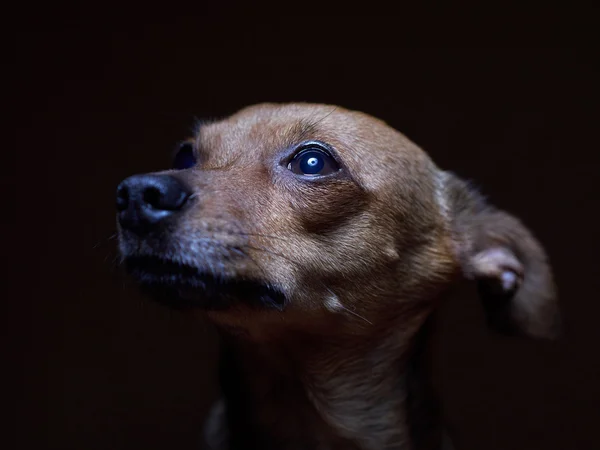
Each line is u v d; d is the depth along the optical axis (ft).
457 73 2.10
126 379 2.07
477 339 2.02
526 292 1.14
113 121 2.16
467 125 2.08
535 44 2.06
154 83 2.16
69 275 2.13
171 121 2.15
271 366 1.07
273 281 0.93
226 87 2.15
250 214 0.94
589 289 1.97
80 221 2.15
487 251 1.14
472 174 2.06
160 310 1.92
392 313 1.07
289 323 0.99
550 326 1.15
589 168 2.01
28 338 2.10
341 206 0.99
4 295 2.12
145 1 2.16
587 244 1.98
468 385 2.01
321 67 2.14
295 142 1.02
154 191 0.87
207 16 2.15
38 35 2.18
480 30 2.09
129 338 2.10
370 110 2.12
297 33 2.15
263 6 2.15
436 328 1.17
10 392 2.06
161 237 0.88
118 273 1.00
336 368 1.07
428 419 1.15
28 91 2.17
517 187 2.03
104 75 2.17
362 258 1.01
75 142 2.17
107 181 2.15
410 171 1.10
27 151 2.17
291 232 0.96
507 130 2.06
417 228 1.09
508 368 2.01
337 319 1.02
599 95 2.02
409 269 1.07
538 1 2.06
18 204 2.15
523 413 1.98
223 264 0.89
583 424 1.94
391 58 2.13
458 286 1.18
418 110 2.10
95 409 2.06
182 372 2.07
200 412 2.04
